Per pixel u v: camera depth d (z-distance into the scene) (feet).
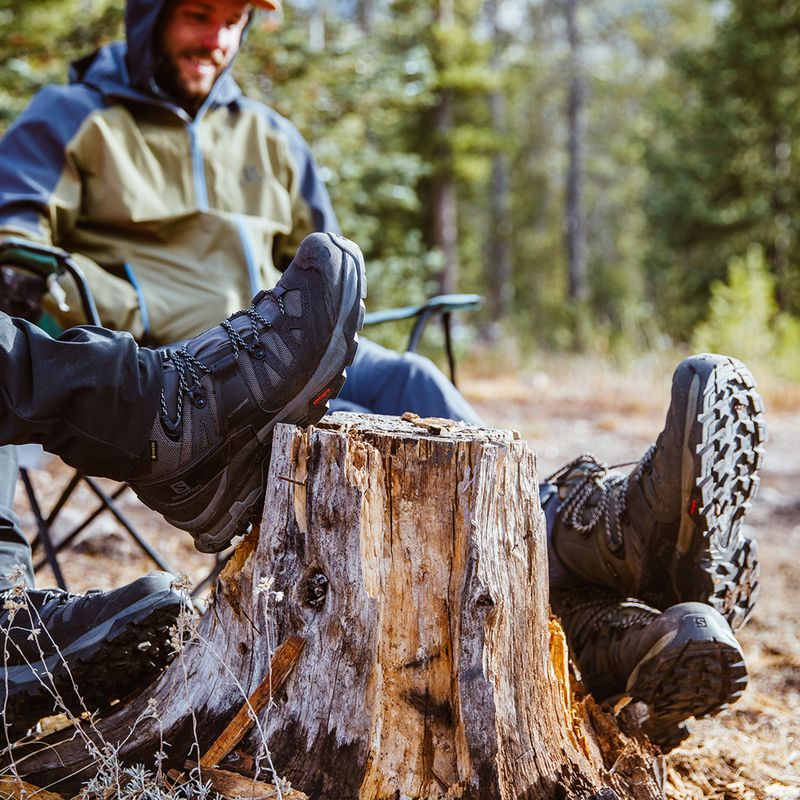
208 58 8.22
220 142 8.47
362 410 6.81
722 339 37.04
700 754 6.73
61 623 5.25
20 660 5.28
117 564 11.69
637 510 6.05
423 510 4.88
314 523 4.87
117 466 4.98
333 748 4.78
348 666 4.78
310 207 8.99
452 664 4.88
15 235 7.34
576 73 84.48
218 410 5.01
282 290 5.16
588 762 5.24
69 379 4.80
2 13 23.07
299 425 5.20
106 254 7.83
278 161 8.77
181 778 4.89
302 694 4.88
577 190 83.97
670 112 56.29
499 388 35.96
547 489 6.75
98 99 7.99
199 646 5.22
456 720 4.84
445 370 41.37
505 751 4.90
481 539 4.87
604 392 34.01
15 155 7.72
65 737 5.42
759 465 5.75
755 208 51.55
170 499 5.15
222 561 7.61
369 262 38.06
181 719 5.13
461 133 53.62
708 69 52.90
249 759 4.89
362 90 28.73
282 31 26.76
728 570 5.90
